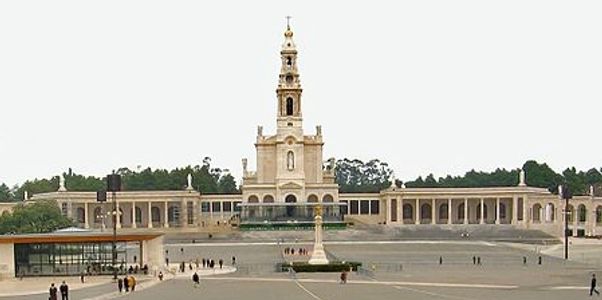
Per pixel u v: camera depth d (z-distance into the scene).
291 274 102.50
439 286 87.00
